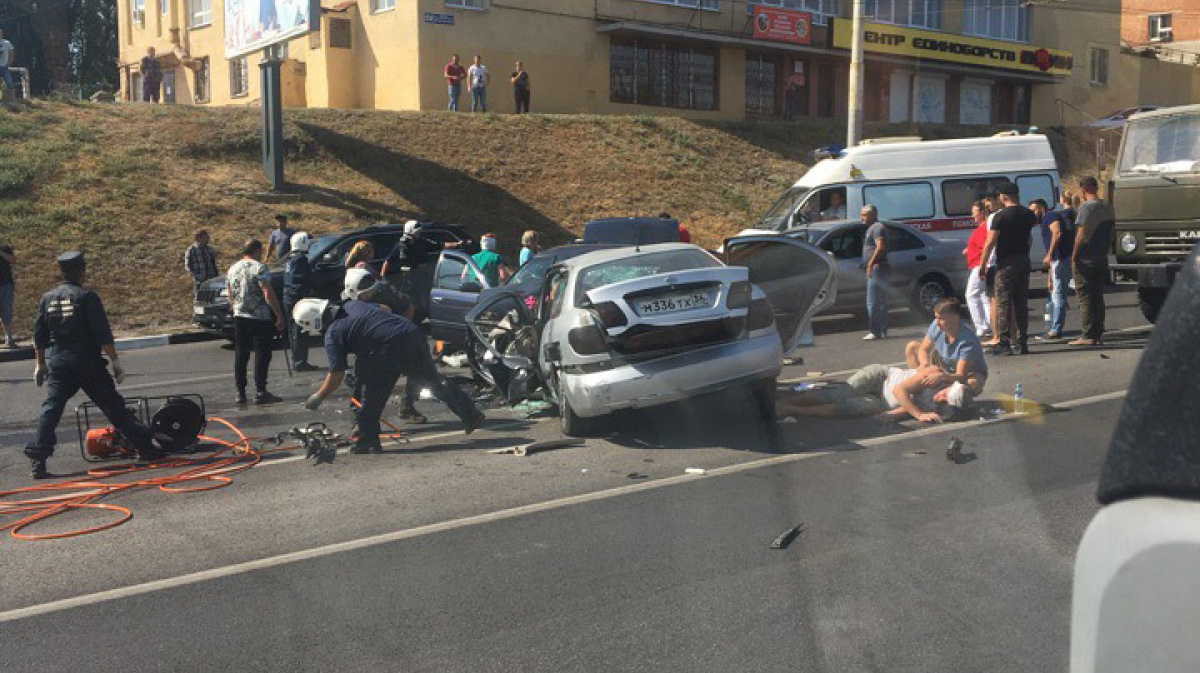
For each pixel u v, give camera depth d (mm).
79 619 4453
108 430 8156
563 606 4168
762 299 7633
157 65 31891
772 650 3463
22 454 8414
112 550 5531
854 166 15055
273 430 8961
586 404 7512
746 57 31000
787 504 4078
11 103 23703
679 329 7391
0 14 33656
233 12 23594
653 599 4113
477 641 3891
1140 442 940
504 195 23828
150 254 19000
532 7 28141
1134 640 925
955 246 11703
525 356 9297
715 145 28000
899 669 2201
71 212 19578
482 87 26781
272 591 4652
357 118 25391
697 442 7324
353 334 7723
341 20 28500
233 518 6062
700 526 5008
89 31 40938
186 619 4363
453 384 8102
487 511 5840
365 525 5719
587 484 6344
